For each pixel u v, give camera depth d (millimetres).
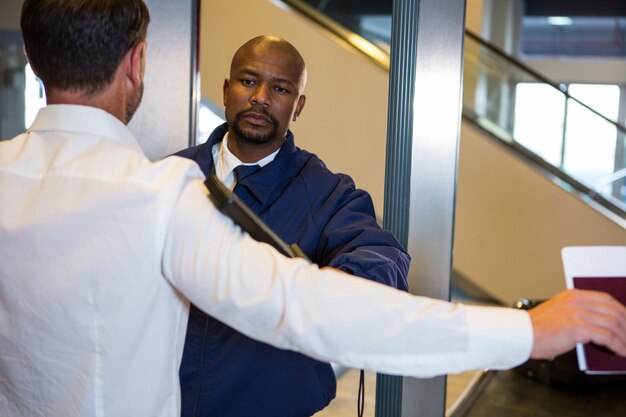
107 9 913
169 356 927
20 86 4707
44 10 903
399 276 1249
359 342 793
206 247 842
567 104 5316
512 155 5332
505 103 5465
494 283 5465
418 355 792
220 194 857
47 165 931
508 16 8023
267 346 1297
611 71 8117
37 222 900
